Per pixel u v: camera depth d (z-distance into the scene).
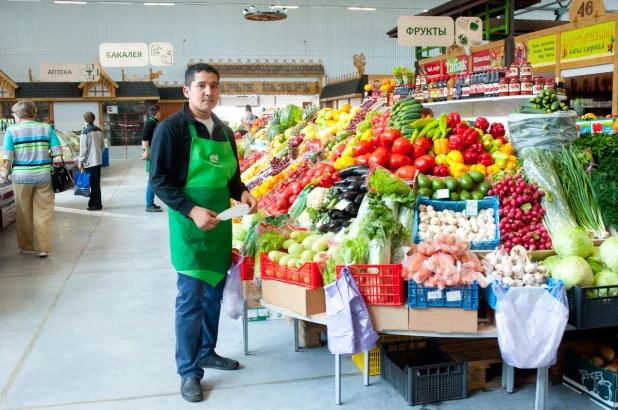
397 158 4.52
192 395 3.32
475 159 4.48
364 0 26.31
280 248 3.78
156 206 10.41
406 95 7.75
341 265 3.14
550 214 3.85
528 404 3.23
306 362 3.87
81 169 10.69
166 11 25.05
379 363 3.64
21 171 6.65
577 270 3.17
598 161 4.28
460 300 3.07
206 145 3.34
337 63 26.53
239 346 4.16
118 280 5.93
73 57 24.58
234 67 25.44
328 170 5.08
